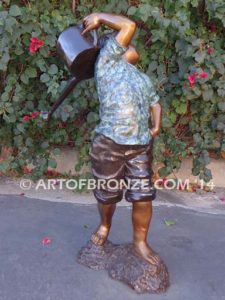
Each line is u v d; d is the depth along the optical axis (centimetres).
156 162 462
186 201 464
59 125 468
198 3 436
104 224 312
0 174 498
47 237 351
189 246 350
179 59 434
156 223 393
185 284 295
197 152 464
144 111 278
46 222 382
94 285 288
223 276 307
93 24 284
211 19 435
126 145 272
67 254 325
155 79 436
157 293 282
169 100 450
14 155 490
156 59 445
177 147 461
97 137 282
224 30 444
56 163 477
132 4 437
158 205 438
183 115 470
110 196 291
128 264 291
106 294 280
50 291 281
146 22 426
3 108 434
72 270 304
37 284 288
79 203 436
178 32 409
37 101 467
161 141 457
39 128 469
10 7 414
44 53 427
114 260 304
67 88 305
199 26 444
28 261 313
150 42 443
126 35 280
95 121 448
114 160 278
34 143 475
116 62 279
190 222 400
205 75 413
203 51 416
